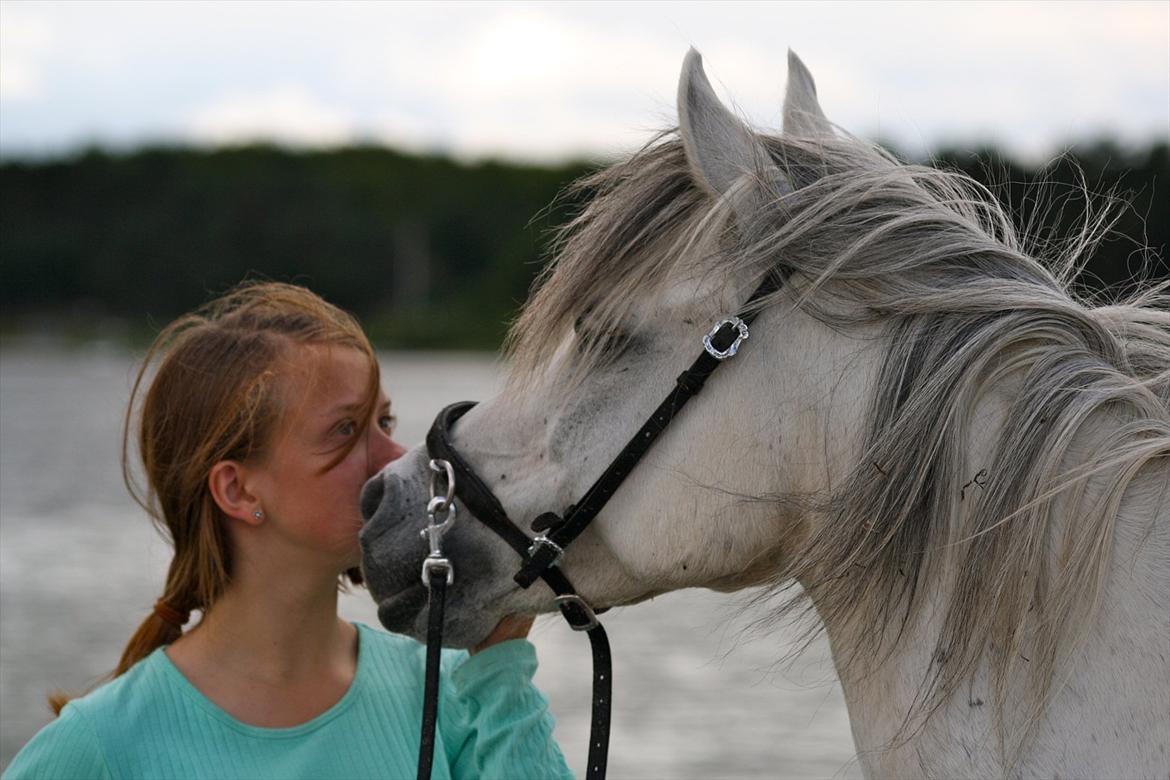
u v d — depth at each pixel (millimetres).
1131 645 1836
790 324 2100
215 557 2273
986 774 1896
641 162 2268
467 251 76188
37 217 79500
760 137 2246
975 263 2078
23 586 10227
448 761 2445
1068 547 1885
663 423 2148
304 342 2311
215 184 79688
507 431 2307
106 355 68938
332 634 2391
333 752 2248
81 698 2219
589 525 2244
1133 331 2104
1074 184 2490
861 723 2094
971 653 1917
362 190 79062
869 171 2154
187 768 2146
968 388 1963
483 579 2326
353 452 2344
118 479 19500
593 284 2199
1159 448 1860
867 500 1986
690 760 6012
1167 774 1773
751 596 2291
